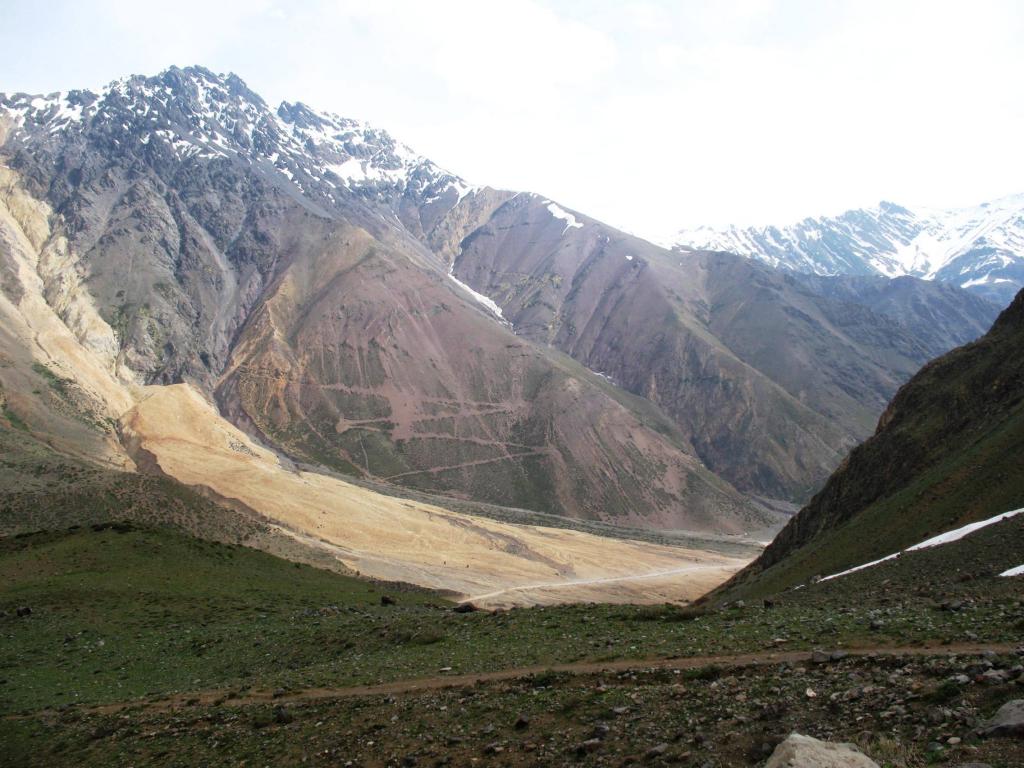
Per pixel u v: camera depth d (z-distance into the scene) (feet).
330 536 521.65
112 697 120.16
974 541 137.80
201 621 169.58
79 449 606.14
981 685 57.21
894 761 48.83
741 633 92.17
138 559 220.43
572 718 70.64
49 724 106.11
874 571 145.69
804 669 71.26
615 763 59.72
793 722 59.21
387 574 449.89
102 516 349.20
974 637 73.05
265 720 89.76
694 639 92.99
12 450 474.90
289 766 74.59
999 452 189.16
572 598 495.82
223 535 375.66
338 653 128.26
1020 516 141.79
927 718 53.88
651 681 76.79
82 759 90.43
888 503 223.92
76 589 187.01
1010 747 46.96
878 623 83.61
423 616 151.43
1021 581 100.12
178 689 121.29
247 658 135.95
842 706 59.88
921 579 126.62
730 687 69.77
